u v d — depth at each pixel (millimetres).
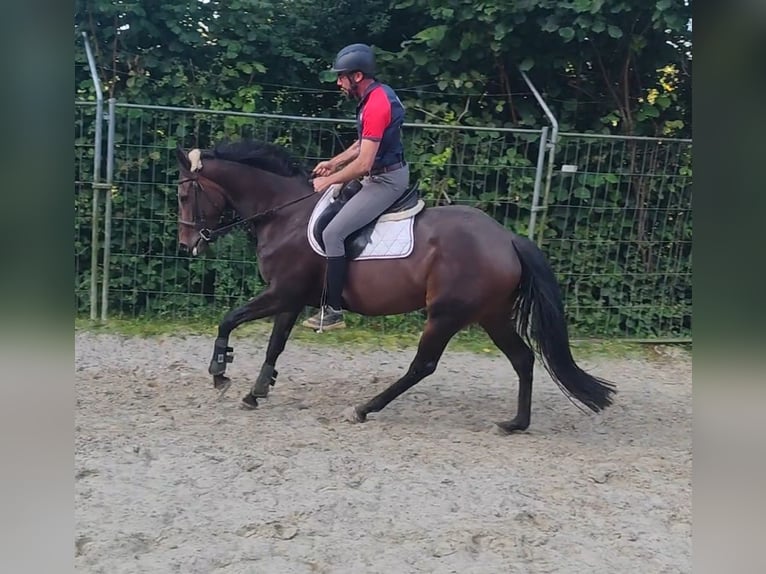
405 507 3760
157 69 7793
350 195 4867
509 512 3754
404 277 4719
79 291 7480
